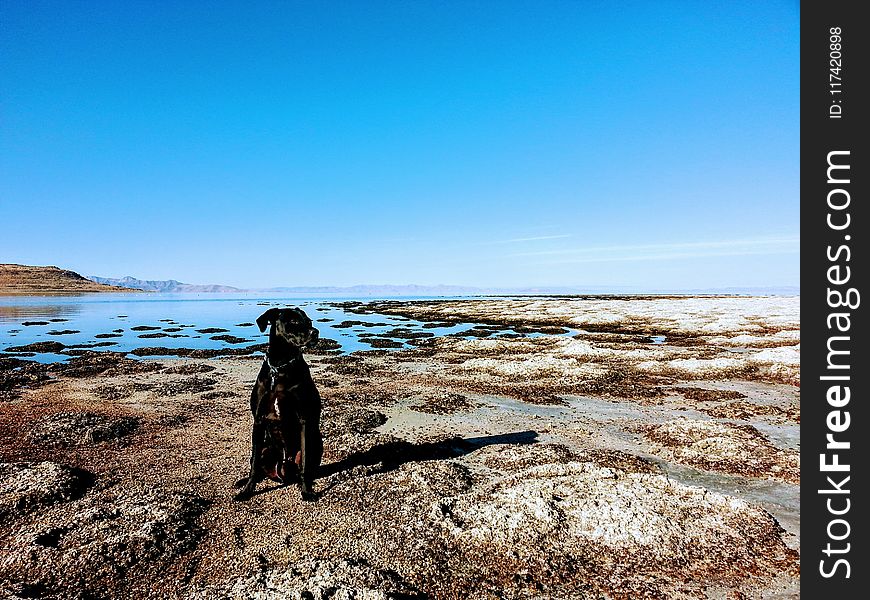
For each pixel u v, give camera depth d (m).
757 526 1.95
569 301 22.48
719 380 4.79
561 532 1.89
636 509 1.99
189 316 15.87
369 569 1.69
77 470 2.51
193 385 4.56
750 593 1.61
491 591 1.63
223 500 2.21
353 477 2.42
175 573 1.72
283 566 1.74
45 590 1.62
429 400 4.00
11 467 2.50
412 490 2.27
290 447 2.21
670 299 23.27
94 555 1.76
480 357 6.34
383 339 8.69
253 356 6.70
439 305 21.97
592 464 2.47
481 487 2.34
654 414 3.60
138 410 3.69
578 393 4.26
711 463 2.58
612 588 1.64
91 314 16.77
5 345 8.02
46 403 3.91
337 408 3.74
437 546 1.84
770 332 8.52
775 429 3.20
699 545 1.83
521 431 3.21
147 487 2.32
